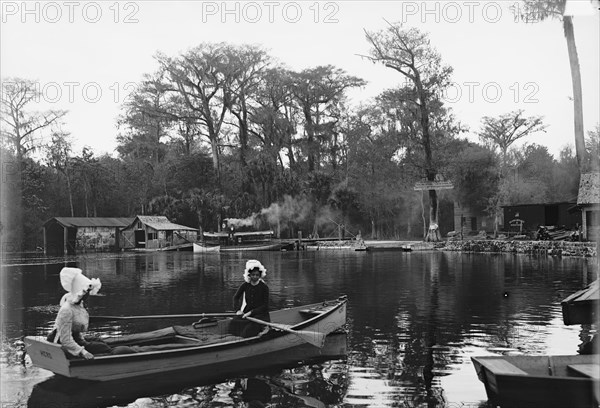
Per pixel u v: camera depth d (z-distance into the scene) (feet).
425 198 234.58
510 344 38.68
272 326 36.60
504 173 208.64
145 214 230.89
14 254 159.53
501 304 56.80
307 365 34.06
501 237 171.12
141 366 30.89
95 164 219.82
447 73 187.21
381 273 94.53
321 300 62.34
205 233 202.69
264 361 34.99
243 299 40.98
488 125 226.17
